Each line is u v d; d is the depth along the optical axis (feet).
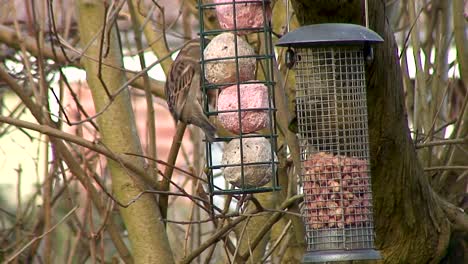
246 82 29.12
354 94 29.27
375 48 28.25
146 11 43.11
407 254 32.01
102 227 35.50
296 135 32.19
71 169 36.40
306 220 30.12
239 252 37.70
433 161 39.83
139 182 34.12
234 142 29.71
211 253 35.06
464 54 41.16
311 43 26.96
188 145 55.42
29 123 31.86
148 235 34.04
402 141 30.22
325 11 27.32
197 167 41.96
